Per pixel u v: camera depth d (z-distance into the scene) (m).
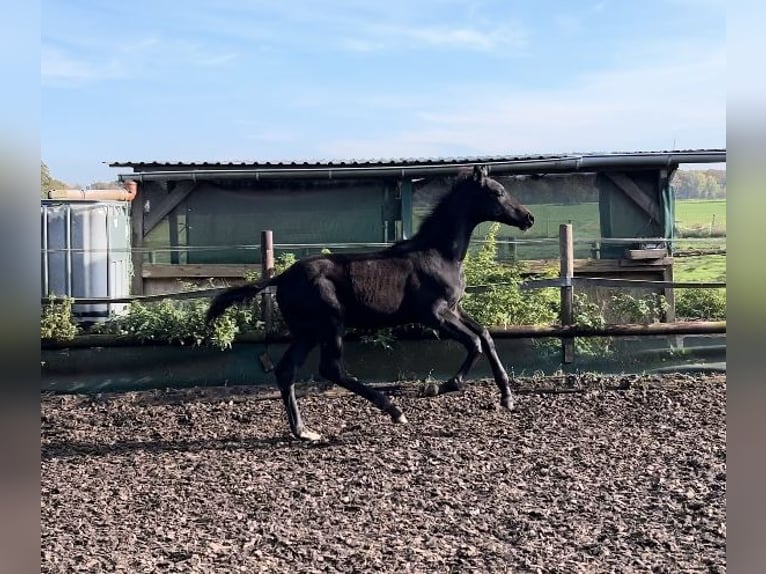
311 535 4.67
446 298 7.42
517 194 10.64
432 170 10.26
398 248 7.44
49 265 9.33
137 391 8.60
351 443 6.82
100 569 4.16
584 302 8.81
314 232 10.74
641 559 4.16
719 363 8.67
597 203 10.59
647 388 8.23
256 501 5.38
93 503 5.39
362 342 8.62
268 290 8.65
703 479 5.53
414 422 7.38
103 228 9.48
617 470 5.83
